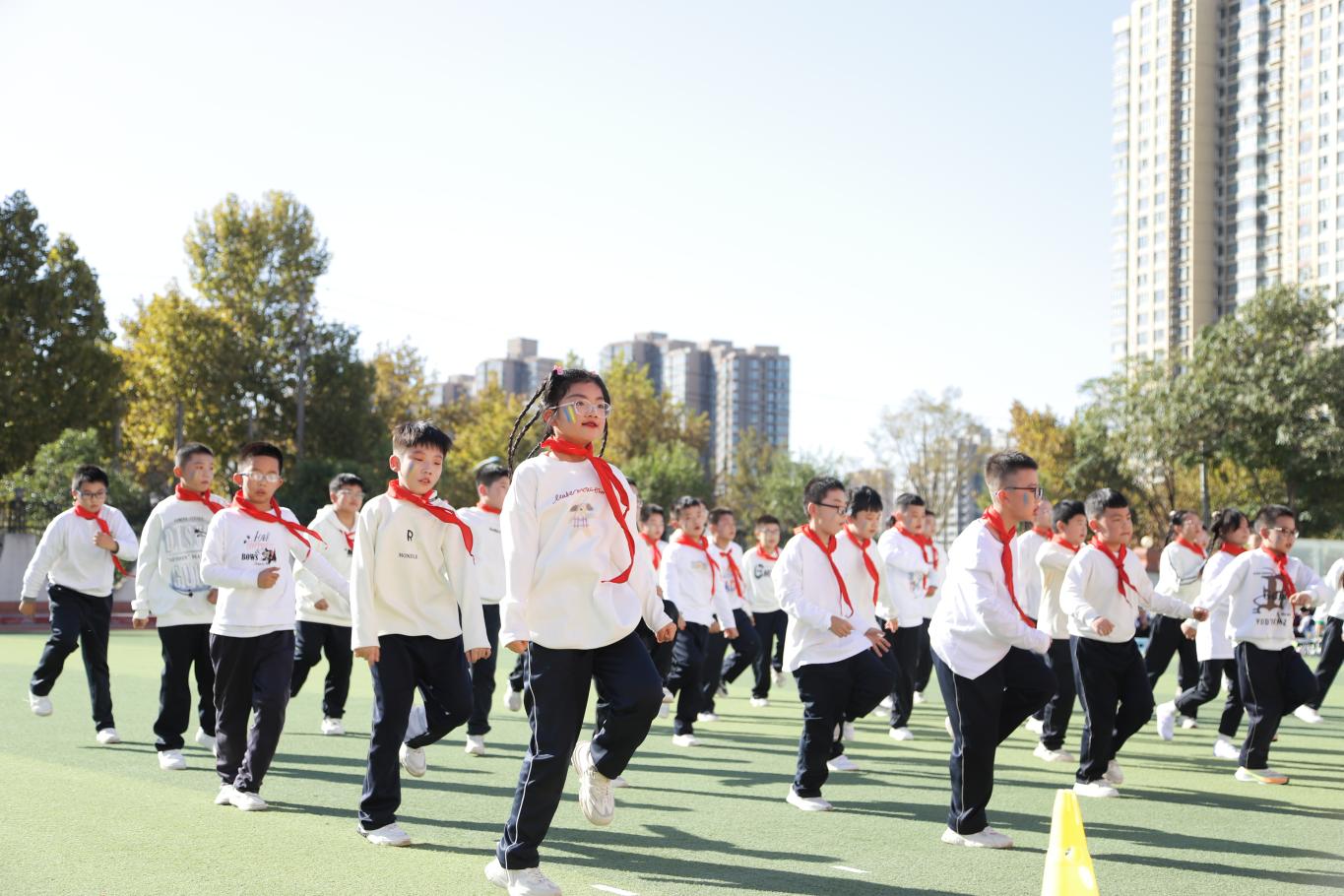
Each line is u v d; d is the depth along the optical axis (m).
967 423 53.25
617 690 4.50
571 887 4.63
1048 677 5.70
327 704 9.18
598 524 4.61
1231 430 33.75
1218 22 90.12
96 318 32.03
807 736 6.48
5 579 23.25
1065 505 8.60
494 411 47.50
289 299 41.66
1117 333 96.75
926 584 12.05
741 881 4.78
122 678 12.96
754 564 12.23
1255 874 5.10
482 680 8.31
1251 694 7.73
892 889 4.70
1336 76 80.88
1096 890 4.14
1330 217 81.19
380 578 5.45
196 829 5.51
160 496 28.70
